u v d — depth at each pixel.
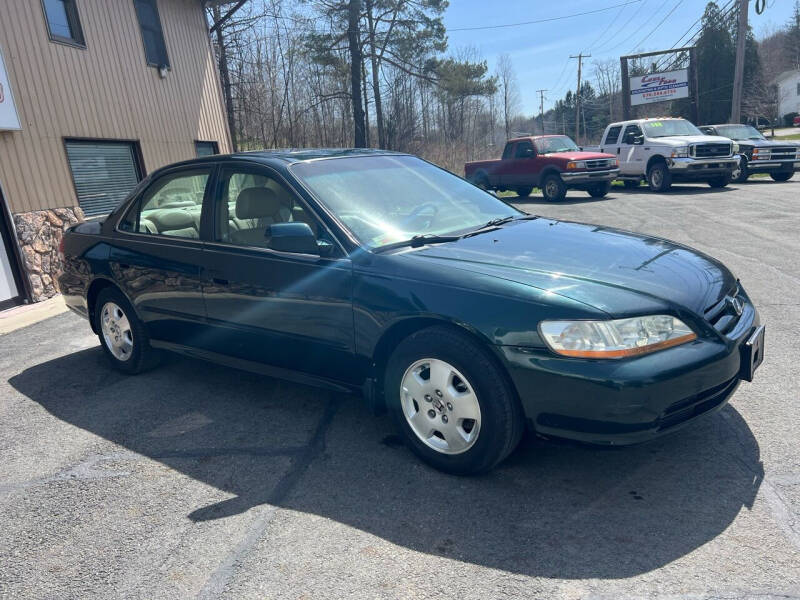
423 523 2.73
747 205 13.23
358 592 2.32
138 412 4.16
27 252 8.40
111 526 2.86
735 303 3.17
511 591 2.27
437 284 3.01
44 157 8.97
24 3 8.81
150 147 11.56
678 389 2.65
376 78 30.98
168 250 4.25
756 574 2.28
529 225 3.93
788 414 3.52
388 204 3.81
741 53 25.27
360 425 3.77
